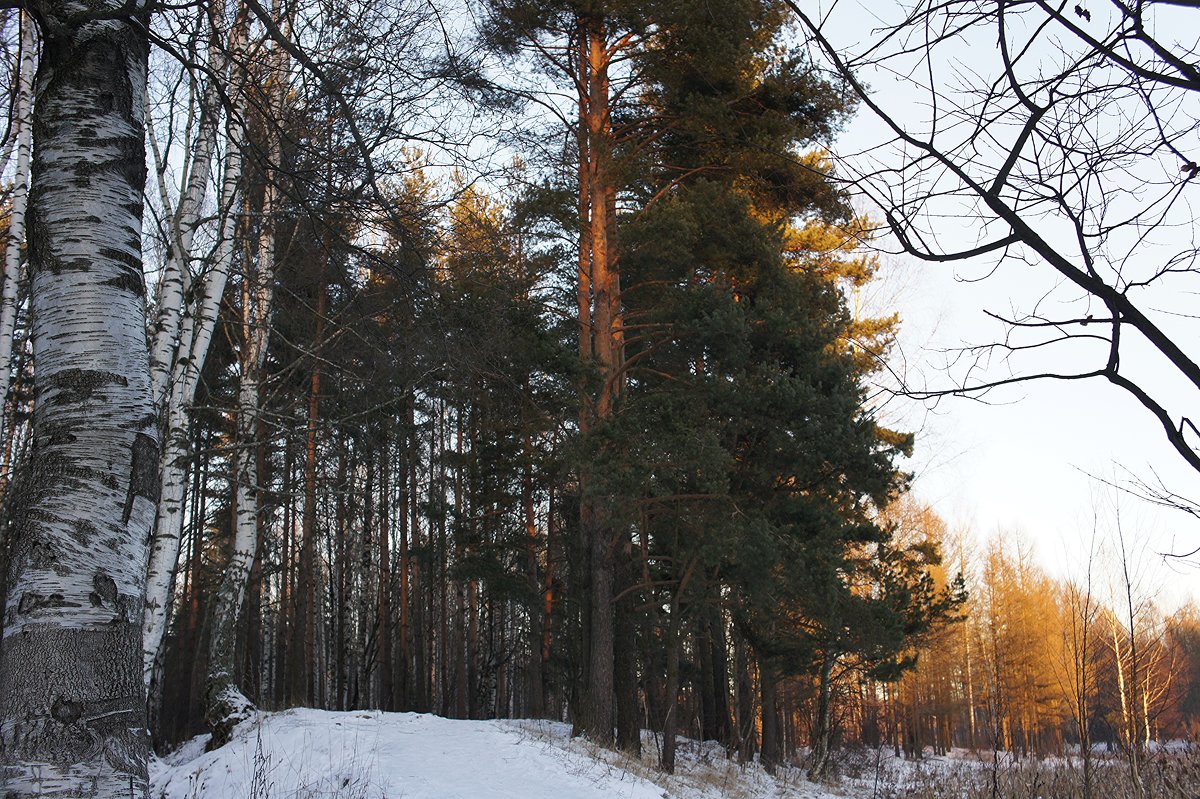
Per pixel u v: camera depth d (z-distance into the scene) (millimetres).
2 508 13773
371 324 9516
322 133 6953
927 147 2422
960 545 39531
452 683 30438
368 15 6465
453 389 9906
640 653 21891
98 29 5133
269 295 13984
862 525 19125
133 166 5164
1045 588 33438
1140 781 6824
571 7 15273
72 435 4688
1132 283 2447
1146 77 2188
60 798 4168
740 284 16406
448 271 8492
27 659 4367
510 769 11055
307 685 24438
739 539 14117
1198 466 2129
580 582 19703
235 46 7977
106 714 4414
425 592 31141
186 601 25531
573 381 14914
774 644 19516
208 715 13688
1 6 4969
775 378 14523
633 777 12641
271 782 9375
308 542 24547
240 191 11344
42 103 5062
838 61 2576
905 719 39656
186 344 11555
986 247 2330
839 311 18312
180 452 11234
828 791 19922
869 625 17531
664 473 14750
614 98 16969
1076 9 2229
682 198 16328
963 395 2566
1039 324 2426
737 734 22766
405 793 9234
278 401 17500
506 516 24703
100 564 4582
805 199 15836
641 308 19062
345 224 7129
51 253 4879
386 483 26172
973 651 38219
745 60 14391
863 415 14820
